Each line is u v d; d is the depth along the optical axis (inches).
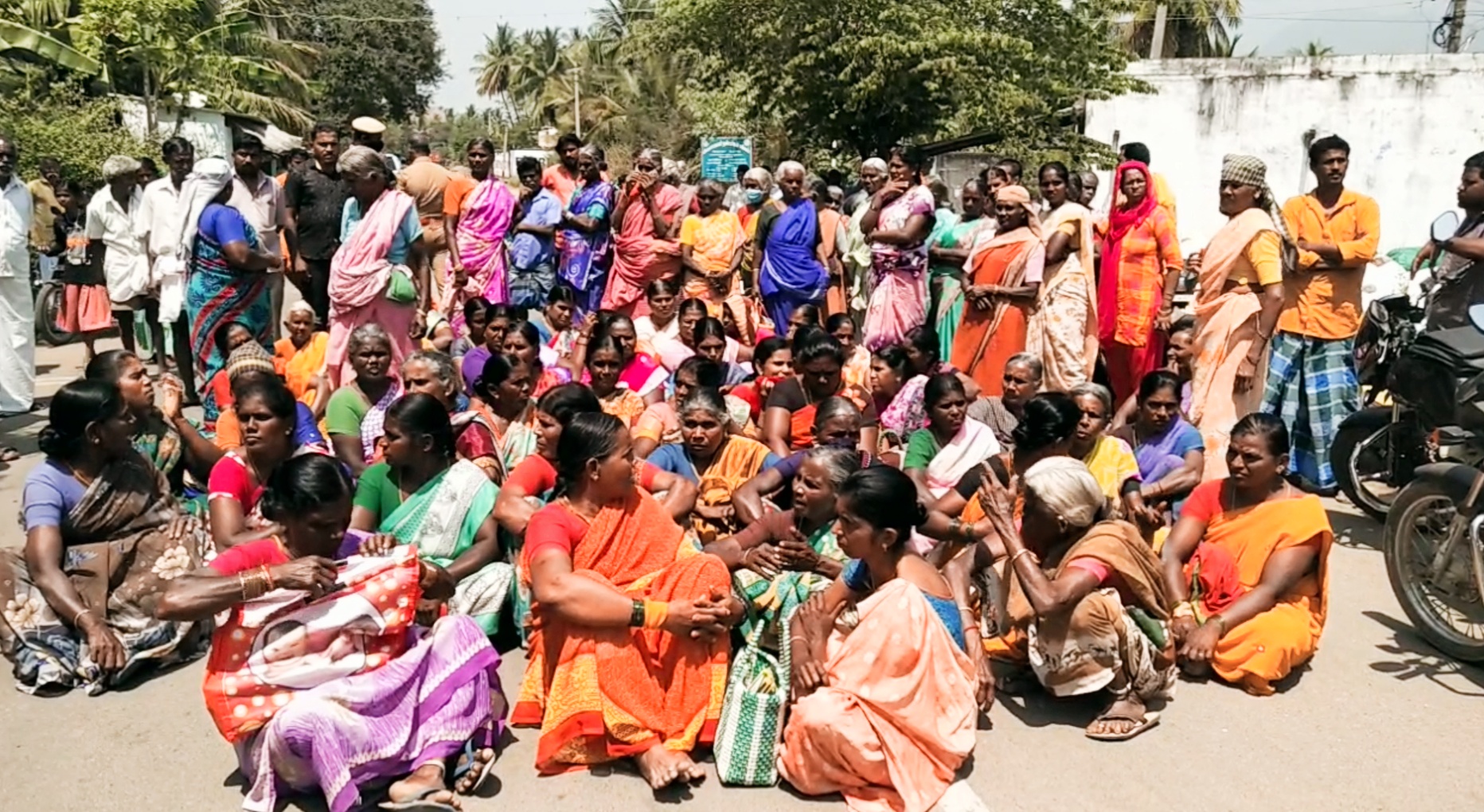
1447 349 201.5
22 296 303.9
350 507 129.8
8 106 598.9
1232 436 163.6
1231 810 128.6
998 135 611.2
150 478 166.2
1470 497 163.0
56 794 130.5
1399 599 179.2
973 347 264.4
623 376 235.8
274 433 163.5
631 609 130.0
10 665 163.0
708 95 1011.9
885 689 127.6
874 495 129.3
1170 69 644.7
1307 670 167.5
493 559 170.7
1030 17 663.8
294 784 125.2
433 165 352.8
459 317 337.4
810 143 708.0
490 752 131.8
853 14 649.6
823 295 343.3
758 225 346.6
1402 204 606.2
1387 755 141.3
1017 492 170.9
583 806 128.5
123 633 158.7
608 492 138.0
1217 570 163.3
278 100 1034.7
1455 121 589.3
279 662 124.0
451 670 129.6
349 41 1598.2
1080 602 142.3
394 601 127.6
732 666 144.9
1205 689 160.7
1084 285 250.1
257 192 304.3
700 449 185.2
